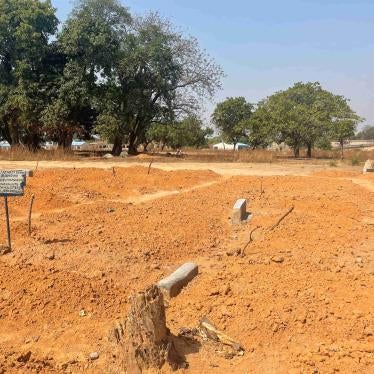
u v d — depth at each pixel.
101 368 4.97
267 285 6.64
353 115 40.09
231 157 33.72
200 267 7.98
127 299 6.57
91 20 32.53
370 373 4.72
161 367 4.75
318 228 10.28
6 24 31.61
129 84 35.56
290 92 50.22
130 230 10.14
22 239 9.48
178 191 16.11
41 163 24.91
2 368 4.88
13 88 31.83
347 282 6.86
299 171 23.06
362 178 19.42
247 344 5.34
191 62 36.34
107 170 18.58
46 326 5.95
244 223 10.99
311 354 5.02
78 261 8.16
